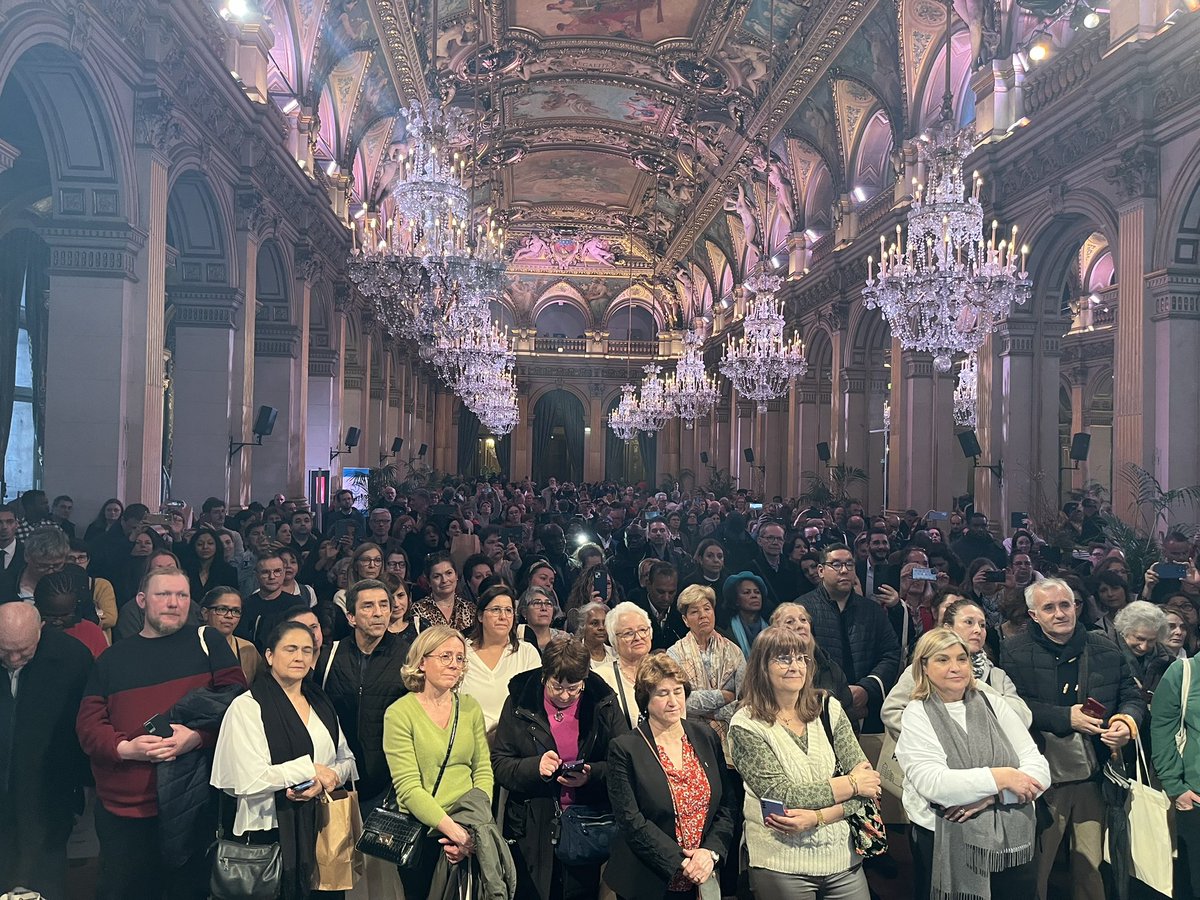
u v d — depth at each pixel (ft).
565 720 12.88
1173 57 32.55
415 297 43.19
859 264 62.75
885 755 15.56
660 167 88.12
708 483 97.14
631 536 32.09
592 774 12.44
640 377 131.75
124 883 11.66
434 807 11.40
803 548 26.32
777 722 11.69
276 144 42.60
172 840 11.34
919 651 12.03
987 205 44.34
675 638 18.69
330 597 24.31
